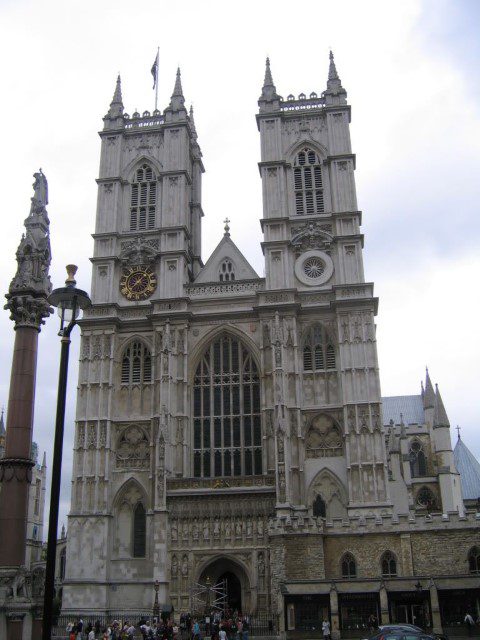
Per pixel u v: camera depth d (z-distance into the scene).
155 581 66.81
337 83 88.25
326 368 76.31
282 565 58.12
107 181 87.19
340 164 83.88
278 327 75.25
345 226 81.12
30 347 42.59
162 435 72.25
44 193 47.34
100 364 78.56
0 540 38.91
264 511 68.44
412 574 57.34
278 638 52.94
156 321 79.25
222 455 75.38
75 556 71.81
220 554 67.75
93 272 83.06
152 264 83.44
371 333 75.56
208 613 62.81
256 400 76.81
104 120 90.75
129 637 53.56
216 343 79.62
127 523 73.81
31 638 37.38
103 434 75.75
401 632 35.59
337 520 60.12
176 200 85.38
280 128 86.69
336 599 52.53
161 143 89.38
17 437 40.69
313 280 79.75
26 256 44.16
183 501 70.00
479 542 57.44
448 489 110.06
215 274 84.12
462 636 50.59
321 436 73.88
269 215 82.50
